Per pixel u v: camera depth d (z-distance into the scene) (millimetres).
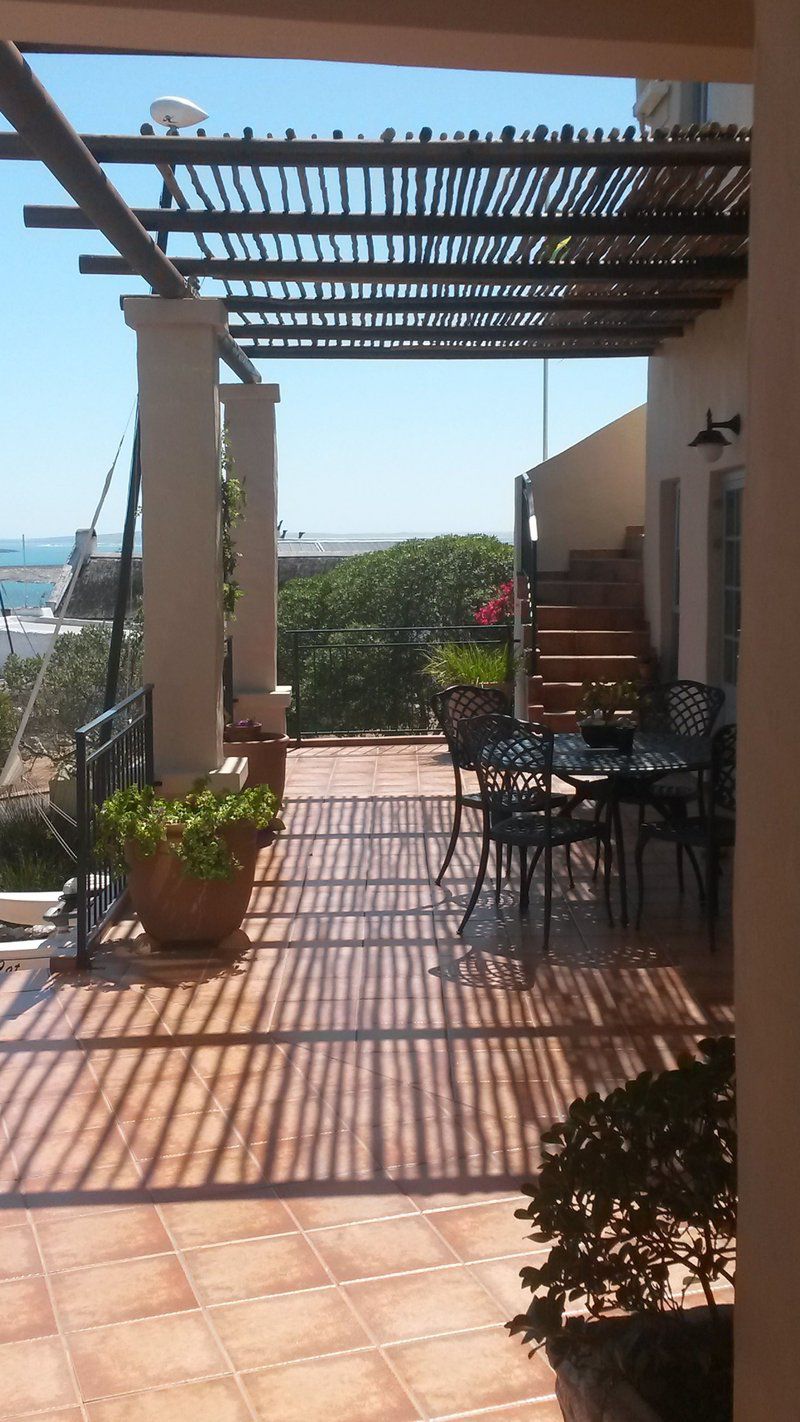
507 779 5785
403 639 14016
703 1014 4766
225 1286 3053
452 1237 3254
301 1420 2572
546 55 3264
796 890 1300
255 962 5441
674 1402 1838
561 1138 1976
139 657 10227
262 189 5309
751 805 1404
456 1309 2941
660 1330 1905
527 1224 3307
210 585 6629
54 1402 2645
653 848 7434
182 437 6562
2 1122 3938
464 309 7391
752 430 1391
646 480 10281
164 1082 4223
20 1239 3279
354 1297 2998
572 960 5418
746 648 1413
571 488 11781
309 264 6402
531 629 9945
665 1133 1907
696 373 8594
